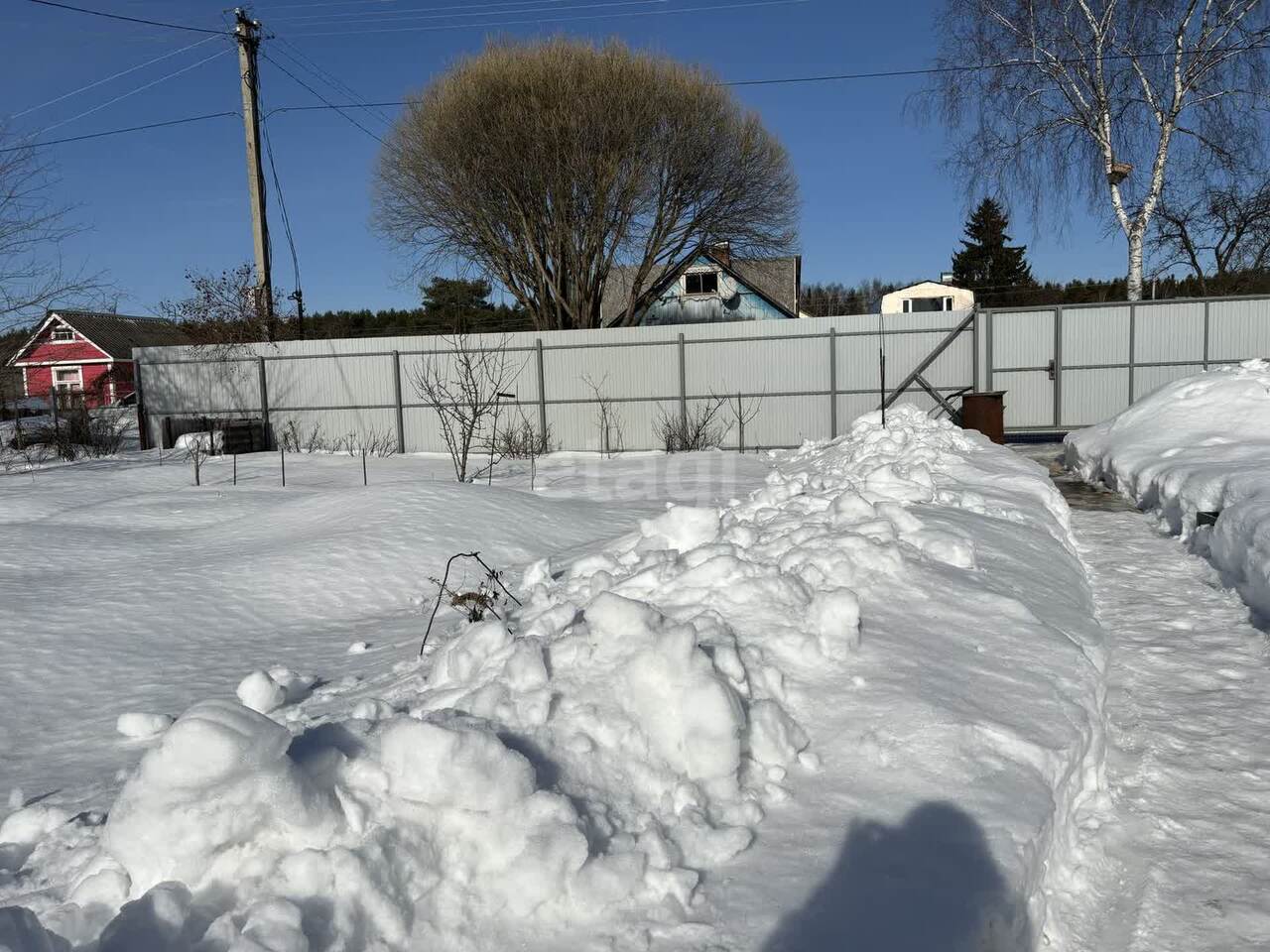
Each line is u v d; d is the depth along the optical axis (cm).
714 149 2397
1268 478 686
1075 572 561
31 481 1495
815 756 273
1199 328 1798
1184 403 1142
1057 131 1988
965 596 417
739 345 1909
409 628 603
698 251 2611
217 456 1870
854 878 218
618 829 229
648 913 206
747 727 270
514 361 1972
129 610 656
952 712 296
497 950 194
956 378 1878
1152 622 545
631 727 261
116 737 442
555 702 269
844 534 457
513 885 207
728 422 1923
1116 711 411
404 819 213
